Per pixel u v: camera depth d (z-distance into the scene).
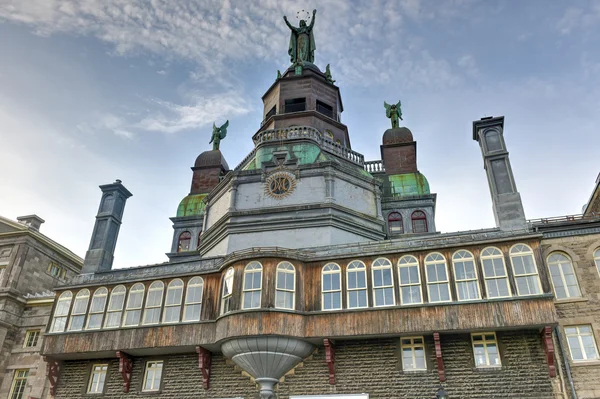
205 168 40.59
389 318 20.88
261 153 31.98
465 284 20.86
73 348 24.97
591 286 20.92
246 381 22.64
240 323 21.17
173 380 23.81
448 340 21.03
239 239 28.16
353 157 34.25
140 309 24.94
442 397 18.33
